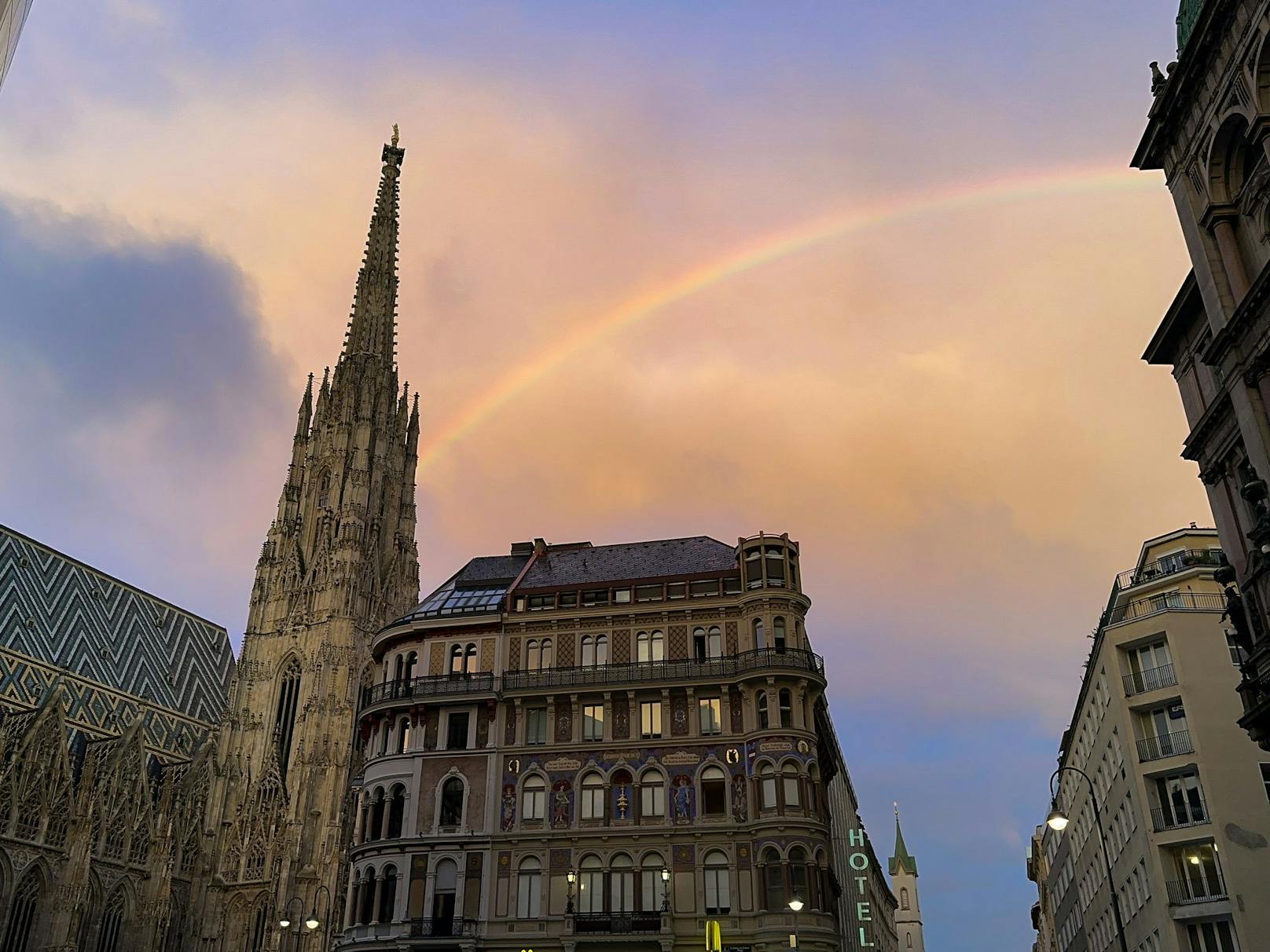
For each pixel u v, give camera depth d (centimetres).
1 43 3316
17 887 11038
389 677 6581
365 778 6388
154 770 14100
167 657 15888
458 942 5525
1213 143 3056
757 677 5769
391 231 18275
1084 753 7512
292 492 15850
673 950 5356
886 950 16212
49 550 14838
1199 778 5169
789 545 6222
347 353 16775
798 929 5228
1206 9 2900
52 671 13412
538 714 6106
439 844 5828
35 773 11581
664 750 5822
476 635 6406
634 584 6378
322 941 11900
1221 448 3269
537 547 7244
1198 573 5738
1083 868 8200
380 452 16200
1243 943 4738
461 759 6038
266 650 14662
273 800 13488
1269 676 2958
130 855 12569
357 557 14788
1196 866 5153
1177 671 5350
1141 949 5828
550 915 5544
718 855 5541
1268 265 2720
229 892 13075
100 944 11962
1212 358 3077
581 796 5806
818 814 5619
